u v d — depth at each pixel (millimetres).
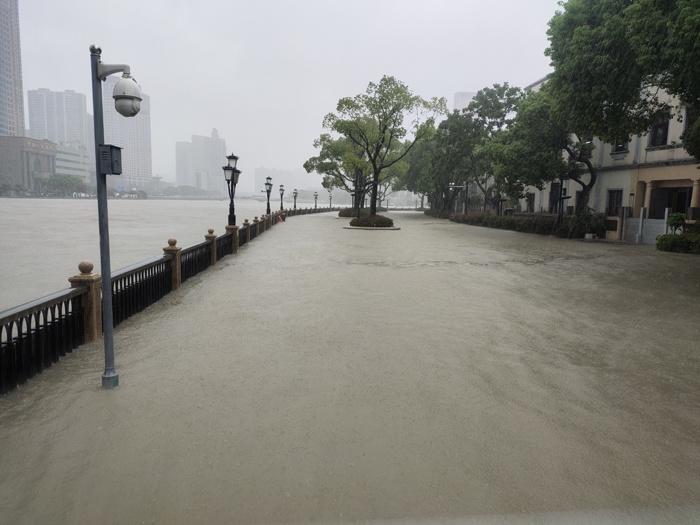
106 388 4273
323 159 51312
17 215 46562
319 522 2521
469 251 17141
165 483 2844
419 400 4066
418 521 2533
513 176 26609
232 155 18172
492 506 2664
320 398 4090
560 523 2539
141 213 60906
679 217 20016
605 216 25281
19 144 140250
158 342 5699
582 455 3217
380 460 3109
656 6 10625
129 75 4176
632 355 5383
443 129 42438
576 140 29328
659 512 2643
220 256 14078
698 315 7375
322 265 12859
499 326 6605
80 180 147125
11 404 3934
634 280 10773
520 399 4125
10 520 2527
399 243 20188
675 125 22219
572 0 16109
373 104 30062
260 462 3068
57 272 12859
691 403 4094
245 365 4914
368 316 7102
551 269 12570
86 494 2740
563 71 13938
